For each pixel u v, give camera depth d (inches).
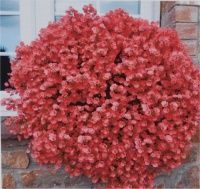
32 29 93.3
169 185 81.3
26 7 92.9
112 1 99.3
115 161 64.8
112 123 62.0
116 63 66.5
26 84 68.2
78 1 97.3
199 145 81.5
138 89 62.5
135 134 63.1
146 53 64.4
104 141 63.7
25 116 67.6
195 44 82.2
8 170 79.0
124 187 66.9
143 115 62.8
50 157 65.9
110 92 62.2
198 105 66.3
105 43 63.5
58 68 62.9
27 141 78.7
